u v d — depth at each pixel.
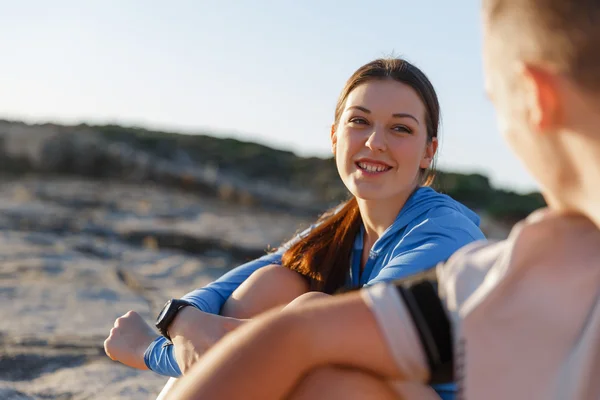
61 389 2.97
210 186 18.80
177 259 7.84
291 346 0.85
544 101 0.68
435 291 0.82
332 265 2.20
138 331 2.16
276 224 13.08
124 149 20.77
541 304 0.74
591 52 0.65
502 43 0.72
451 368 0.82
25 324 4.14
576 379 0.70
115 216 11.54
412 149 2.11
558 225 0.74
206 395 0.84
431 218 2.00
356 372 0.88
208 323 1.94
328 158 30.19
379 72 2.15
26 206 11.41
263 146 32.19
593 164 0.68
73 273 6.16
